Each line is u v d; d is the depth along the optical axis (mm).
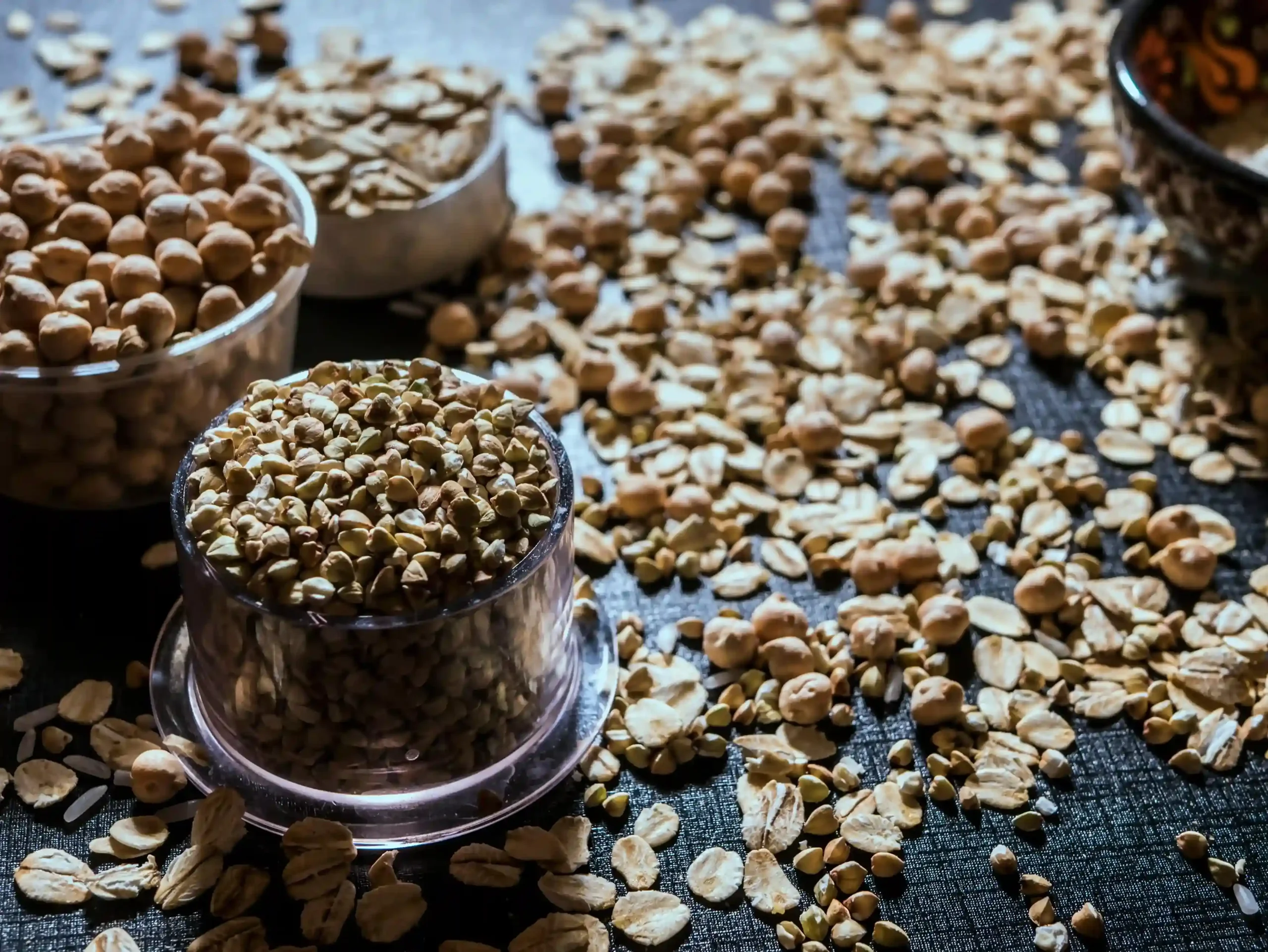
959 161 426
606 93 443
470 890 277
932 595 322
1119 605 318
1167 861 284
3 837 281
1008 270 394
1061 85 451
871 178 420
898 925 275
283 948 266
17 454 315
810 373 367
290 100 380
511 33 468
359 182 362
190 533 273
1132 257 395
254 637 268
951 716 301
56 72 438
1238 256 346
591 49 461
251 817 282
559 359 371
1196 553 321
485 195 381
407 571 263
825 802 292
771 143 422
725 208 412
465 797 287
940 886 280
